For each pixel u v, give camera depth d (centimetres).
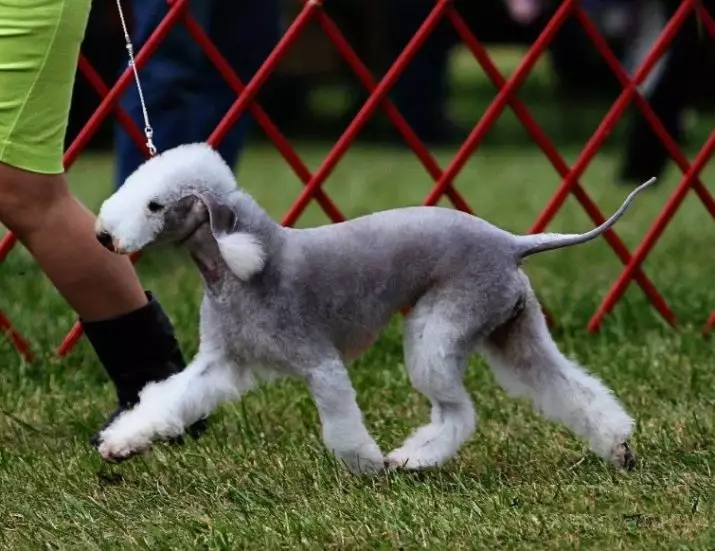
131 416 687
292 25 998
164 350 792
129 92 1239
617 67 1070
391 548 609
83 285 765
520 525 639
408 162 2578
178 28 1232
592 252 1432
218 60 991
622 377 934
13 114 717
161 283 1240
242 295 661
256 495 696
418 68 2723
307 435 805
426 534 629
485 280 684
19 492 713
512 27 3397
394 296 683
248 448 778
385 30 2809
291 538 626
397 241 683
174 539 633
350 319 676
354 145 2944
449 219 693
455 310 682
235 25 1259
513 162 2605
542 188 2138
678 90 1650
